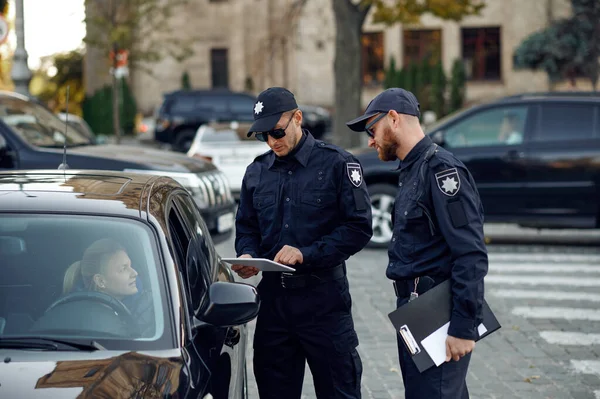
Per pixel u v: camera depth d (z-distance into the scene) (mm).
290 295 4578
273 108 4523
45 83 46719
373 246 12508
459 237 3934
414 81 35656
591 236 13906
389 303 9352
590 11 28531
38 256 3705
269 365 4695
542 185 12016
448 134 12312
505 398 6324
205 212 9531
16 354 3307
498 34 37750
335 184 4602
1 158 9336
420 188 4062
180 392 3182
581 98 12125
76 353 3344
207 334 3779
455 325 3930
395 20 20438
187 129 28266
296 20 27281
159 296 3631
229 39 41062
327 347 4609
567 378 6820
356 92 20781
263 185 4680
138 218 3865
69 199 3934
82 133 10969
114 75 26188
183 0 29578
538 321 8664
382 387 6578
